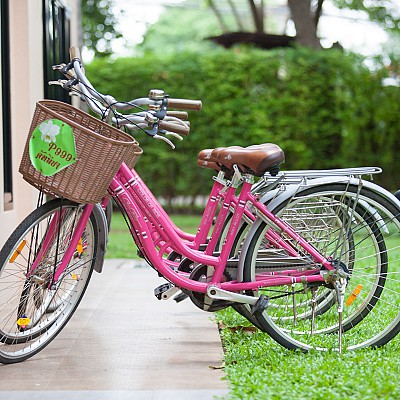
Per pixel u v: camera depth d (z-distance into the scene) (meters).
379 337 4.33
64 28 8.81
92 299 6.00
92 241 4.33
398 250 7.93
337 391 3.48
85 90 4.03
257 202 4.15
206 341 4.62
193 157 13.90
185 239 4.59
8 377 3.82
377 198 4.29
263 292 4.80
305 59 13.70
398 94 13.84
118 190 4.09
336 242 4.28
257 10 18.61
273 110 13.72
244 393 3.44
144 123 4.19
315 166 13.88
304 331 4.43
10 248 3.87
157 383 3.72
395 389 3.45
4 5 6.11
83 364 4.07
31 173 3.76
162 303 5.84
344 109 13.72
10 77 6.19
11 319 4.90
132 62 13.97
